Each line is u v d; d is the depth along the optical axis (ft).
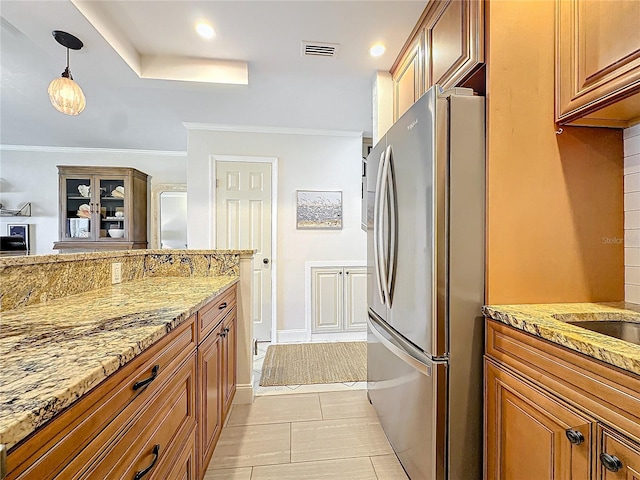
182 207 14.97
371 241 6.57
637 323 3.74
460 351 4.15
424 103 4.25
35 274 3.92
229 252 7.12
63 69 7.33
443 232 4.10
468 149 4.13
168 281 6.19
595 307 4.05
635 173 4.24
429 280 4.18
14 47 6.51
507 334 3.73
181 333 3.62
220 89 7.57
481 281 4.18
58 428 1.67
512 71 4.17
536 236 4.23
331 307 11.98
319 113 10.18
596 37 3.58
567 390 2.91
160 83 7.17
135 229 13.53
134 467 2.49
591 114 3.92
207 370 4.69
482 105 4.16
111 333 2.71
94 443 1.99
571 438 2.80
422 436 4.37
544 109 4.22
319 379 8.36
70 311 3.52
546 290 4.25
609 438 2.52
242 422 6.36
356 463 5.19
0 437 1.30
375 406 6.49
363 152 12.72
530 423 3.34
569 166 4.28
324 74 7.68
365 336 12.07
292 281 11.83
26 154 14.32
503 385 3.76
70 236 13.14
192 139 11.40
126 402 2.38
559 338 2.93
